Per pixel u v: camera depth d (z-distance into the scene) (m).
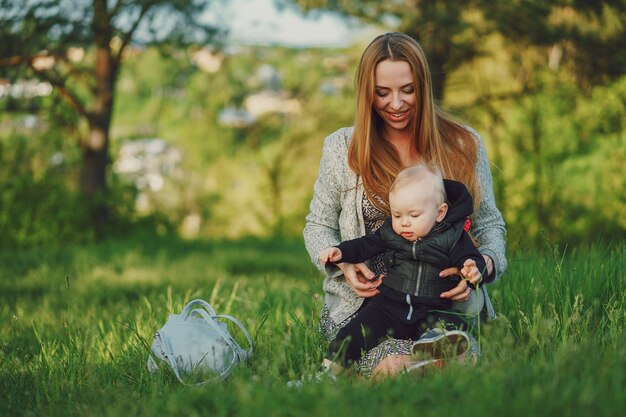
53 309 7.07
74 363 4.06
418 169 3.60
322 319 4.11
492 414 2.41
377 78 3.80
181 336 3.86
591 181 13.44
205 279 9.75
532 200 13.49
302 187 27.81
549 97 14.27
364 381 3.18
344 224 4.01
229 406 2.91
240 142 28.41
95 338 4.86
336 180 4.05
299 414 2.63
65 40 15.55
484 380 2.71
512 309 4.20
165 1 16.27
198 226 29.72
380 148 3.93
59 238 17.12
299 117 25.67
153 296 7.04
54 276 10.10
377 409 2.61
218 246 17.12
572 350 3.10
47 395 3.57
